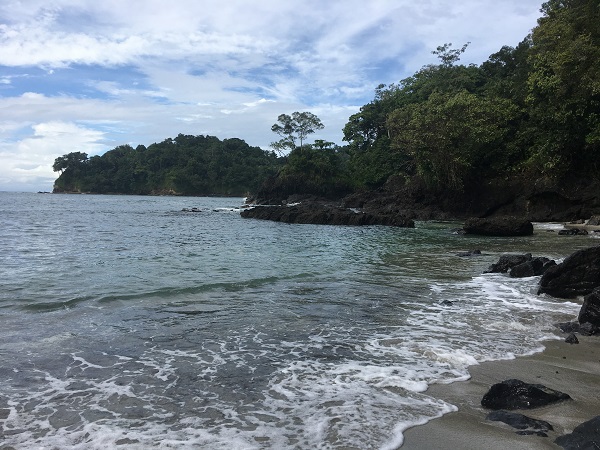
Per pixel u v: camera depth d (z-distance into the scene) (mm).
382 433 4492
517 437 4391
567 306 9984
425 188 46938
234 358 6695
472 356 6746
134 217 45781
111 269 14555
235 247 21438
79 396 5387
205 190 146875
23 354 6750
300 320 8750
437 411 4980
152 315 9008
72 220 40188
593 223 29609
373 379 5883
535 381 5848
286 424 4688
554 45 36469
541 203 38000
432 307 9852
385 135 74875
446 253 19391
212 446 4254
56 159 158000
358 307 9812
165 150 155250
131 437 4434
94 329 8039
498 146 42250
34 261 16125
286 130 79688
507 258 14789
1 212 51250
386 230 32094
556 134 35156
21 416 4875
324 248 21234
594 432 4129
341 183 74938
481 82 62094
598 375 6074
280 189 77625
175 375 6043
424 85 65062
